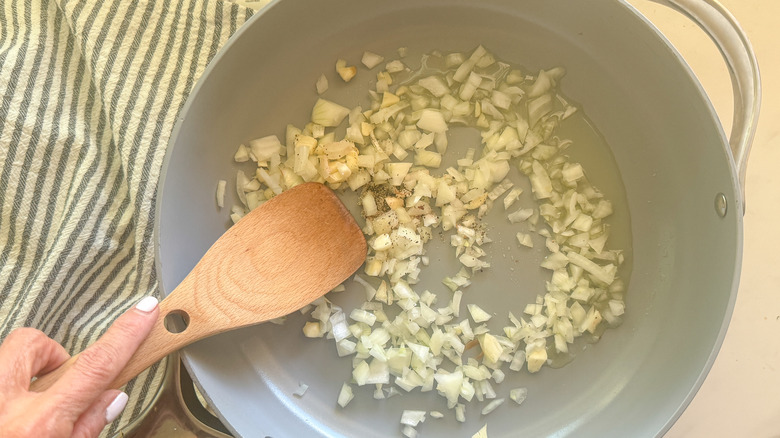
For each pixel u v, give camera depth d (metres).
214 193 0.32
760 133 0.35
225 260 0.29
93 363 0.23
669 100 0.30
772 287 0.34
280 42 0.30
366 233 0.32
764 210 0.35
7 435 0.21
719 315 0.28
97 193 0.31
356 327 0.33
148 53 0.31
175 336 0.27
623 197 0.33
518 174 0.33
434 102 0.33
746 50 0.25
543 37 0.32
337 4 0.30
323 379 0.33
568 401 0.33
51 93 0.30
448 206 0.33
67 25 0.31
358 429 0.33
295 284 0.30
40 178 0.30
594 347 0.33
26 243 0.30
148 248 0.31
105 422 0.25
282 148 0.33
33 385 0.24
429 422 0.33
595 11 0.29
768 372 0.34
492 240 0.33
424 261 0.33
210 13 0.31
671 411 0.30
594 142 0.33
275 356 0.33
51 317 0.31
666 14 0.35
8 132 0.29
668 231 0.32
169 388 0.32
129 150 0.30
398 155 0.33
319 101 0.33
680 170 0.31
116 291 0.32
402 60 0.33
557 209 0.33
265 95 0.32
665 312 0.32
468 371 0.33
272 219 0.30
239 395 0.31
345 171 0.31
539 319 0.33
